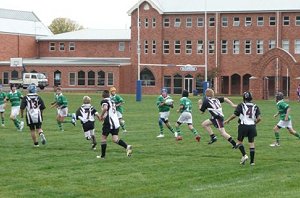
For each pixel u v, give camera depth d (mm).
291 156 26297
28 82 108625
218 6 109000
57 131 37000
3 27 124750
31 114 28969
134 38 112312
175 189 18891
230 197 17625
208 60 109250
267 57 87125
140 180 20344
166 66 108562
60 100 38062
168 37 111062
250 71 107500
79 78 113250
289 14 105688
